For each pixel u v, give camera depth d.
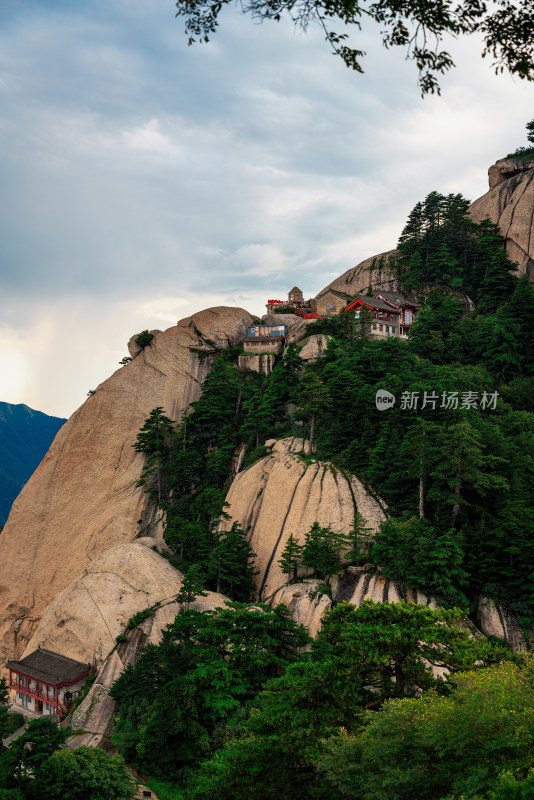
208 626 53.09
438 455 62.44
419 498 64.00
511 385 85.94
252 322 118.06
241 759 29.61
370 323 99.81
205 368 108.25
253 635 51.50
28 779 39.47
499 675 25.30
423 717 23.80
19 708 64.06
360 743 25.05
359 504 67.06
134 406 105.62
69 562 93.12
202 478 92.62
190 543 75.44
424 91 14.99
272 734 30.80
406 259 124.12
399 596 57.19
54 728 40.78
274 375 95.06
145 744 48.44
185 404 105.12
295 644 52.44
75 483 100.06
